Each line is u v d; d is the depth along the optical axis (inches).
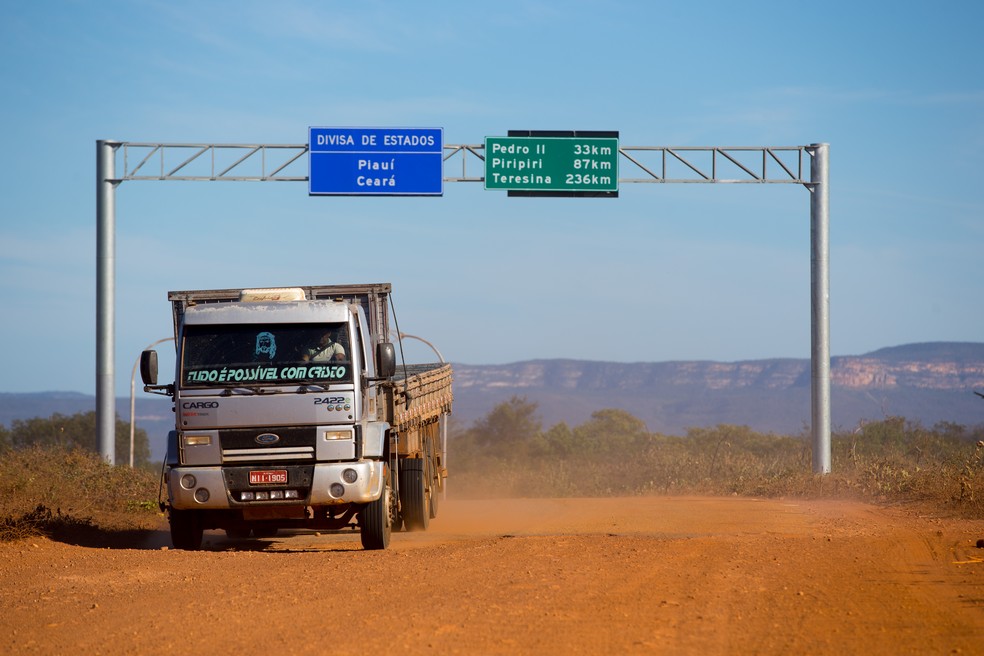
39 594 788.6
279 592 776.9
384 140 2345.0
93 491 1668.3
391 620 653.9
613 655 552.1
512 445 5876.0
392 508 1293.1
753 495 2124.8
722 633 603.2
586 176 2356.1
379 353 1101.1
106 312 2253.9
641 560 923.4
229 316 1105.4
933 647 567.5
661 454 2942.9
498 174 2356.1
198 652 581.6
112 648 597.6
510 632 610.5
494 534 1275.8
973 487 1513.3
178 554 1047.0
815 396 2292.1
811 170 2320.4
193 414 1077.1
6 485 1408.7
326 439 1075.3
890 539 1088.8
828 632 605.3
